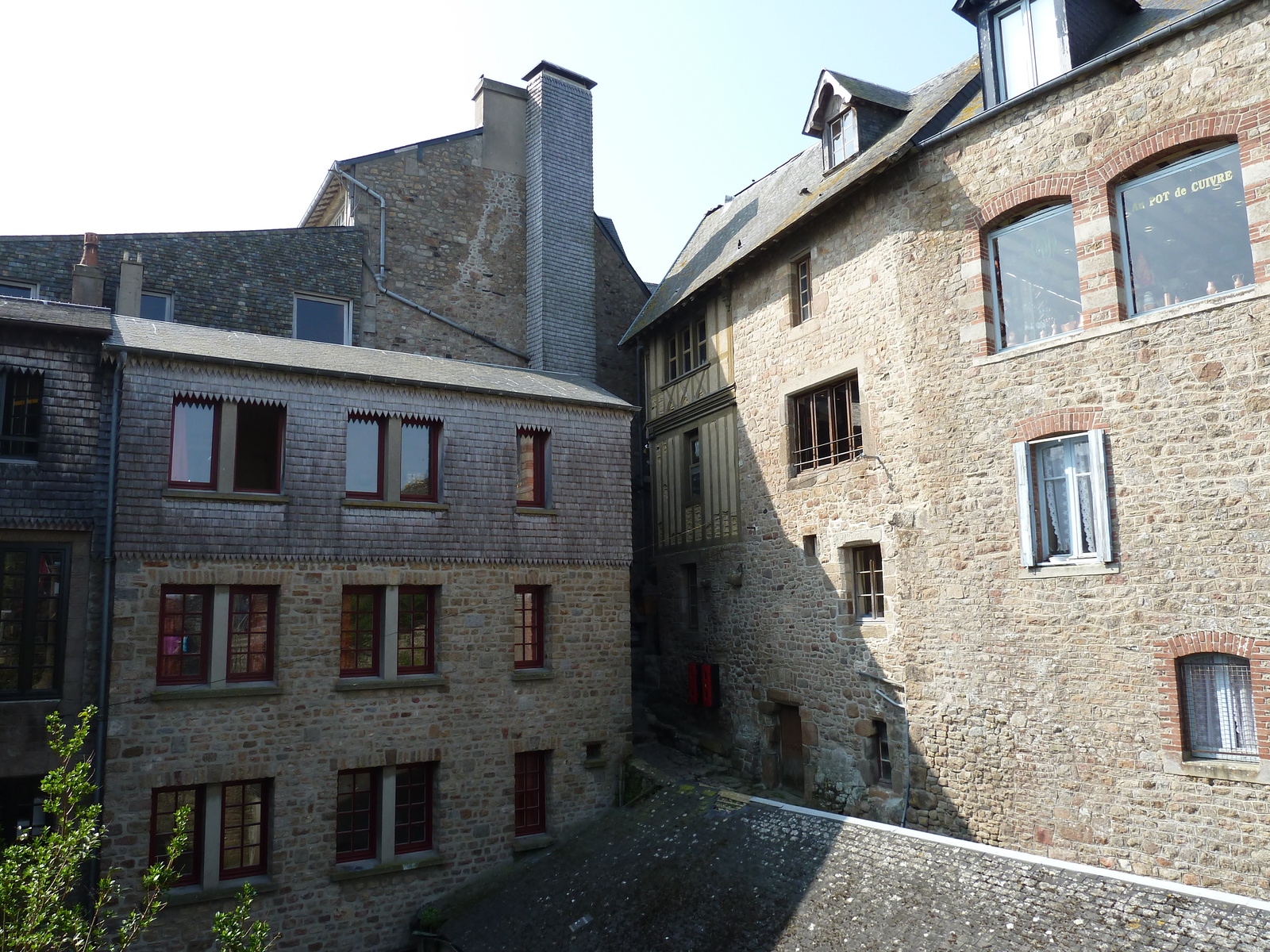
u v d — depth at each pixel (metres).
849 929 7.59
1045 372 9.17
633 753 12.84
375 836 10.66
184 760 9.55
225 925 5.96
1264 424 7.68
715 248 16.08
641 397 17.53
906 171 10.78
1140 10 9.69
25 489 9.22
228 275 14.77
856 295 11.48
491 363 17.17
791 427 12.68
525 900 10.28
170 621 9.84
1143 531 8.33
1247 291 7.85
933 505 10.12
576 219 18.11
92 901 8.93
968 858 7.91
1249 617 7.62
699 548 14.67
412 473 11.37
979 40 10.19
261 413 10.61
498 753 11.34
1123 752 8.30
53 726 6.25
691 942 8.33
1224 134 8.06
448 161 17.38
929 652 10.03
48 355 9.53
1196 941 6.18
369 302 16.11
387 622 10.89
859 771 10.88
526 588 12.05
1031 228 9.62
